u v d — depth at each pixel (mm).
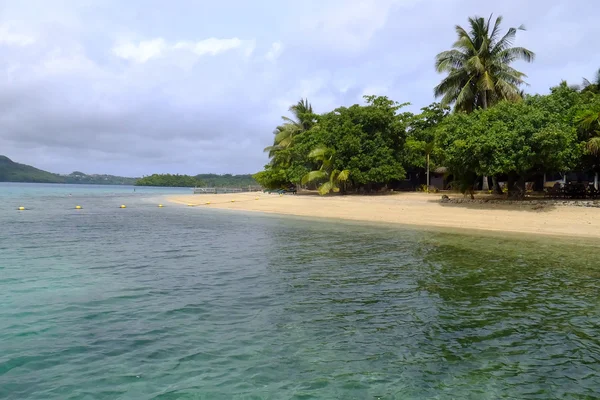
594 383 5691
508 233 20516
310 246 16719
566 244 17141
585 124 25766
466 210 26859
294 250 15750
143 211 36375
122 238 18734
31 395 5164
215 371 5863
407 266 12891
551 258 14195
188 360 6191
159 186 187000
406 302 9180
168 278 11125
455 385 5594
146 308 8570
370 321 7957
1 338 6891
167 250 15570
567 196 29531
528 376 5879
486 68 37500
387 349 6695
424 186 45531
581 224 21172
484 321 8023
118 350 6508
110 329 7379
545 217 23047
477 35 38281
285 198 44875
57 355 6297
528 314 8438
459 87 38594
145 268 12352
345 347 6746
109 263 13023
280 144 61188
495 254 14930
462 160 26484
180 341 6891
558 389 5523
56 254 14477
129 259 13727
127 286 10250
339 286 10461
